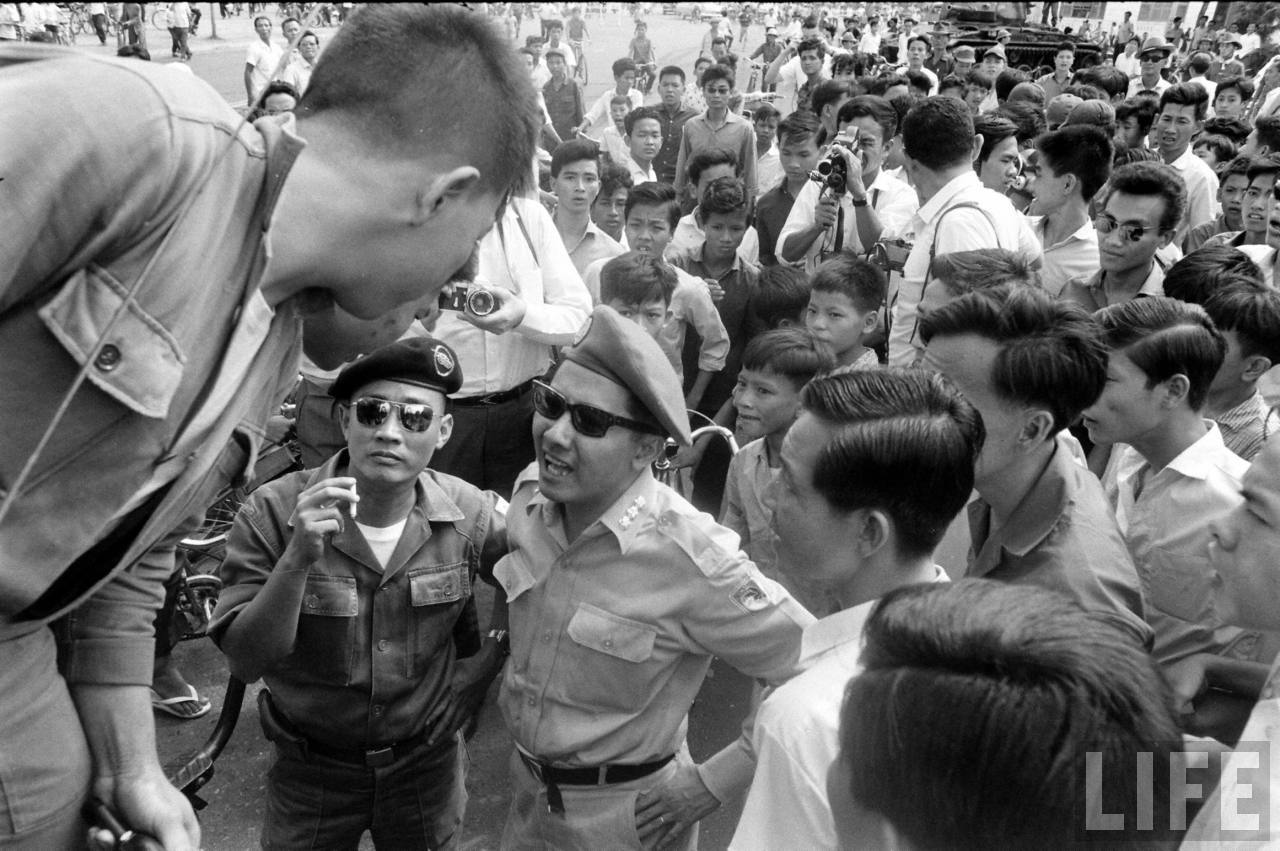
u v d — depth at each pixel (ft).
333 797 6.88
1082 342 5.93
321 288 3.70
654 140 23.06
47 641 3.84
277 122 3.43
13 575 3.21
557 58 32.55
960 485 4.73
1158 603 7.36
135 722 4.21
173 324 3.15
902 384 4.86
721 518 10.34
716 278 14.40
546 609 6.27
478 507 7.07
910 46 39.24
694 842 6.77
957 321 6.01
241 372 3.49
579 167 14.16
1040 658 2.47
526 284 10.90
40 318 2.99
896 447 4.58
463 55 3.49
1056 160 13.87
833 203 15.64
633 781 6.26
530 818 6.76
